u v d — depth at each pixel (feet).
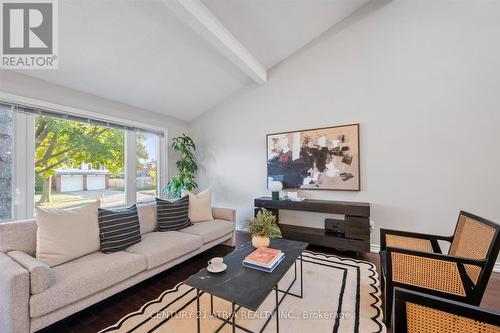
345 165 10.04
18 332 4.12
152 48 8.46
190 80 11.12
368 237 8.76
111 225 6.81
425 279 4.74
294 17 9.34
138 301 6.15
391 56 9.26
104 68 8.63
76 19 6.58
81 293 4.97
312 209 9.68
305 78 11.18
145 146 12.79
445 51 8.36
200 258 9.04
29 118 8.14
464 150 8.07
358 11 9.93
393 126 9.20
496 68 7.66
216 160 14.10
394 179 9.17
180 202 9.52
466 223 5.55
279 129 11.89
